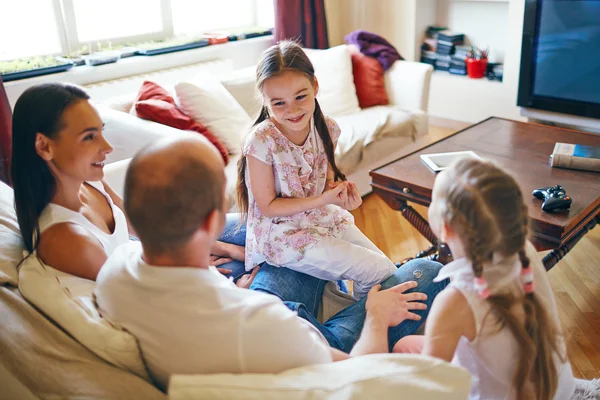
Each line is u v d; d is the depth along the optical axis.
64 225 1.18
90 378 0.94
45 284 1.07
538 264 1.20
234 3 4.53
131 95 3.05
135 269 0.96
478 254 1.03
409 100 3.67
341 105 3.60
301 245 1.67
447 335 1.08
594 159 2.32
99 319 1.00
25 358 0.96
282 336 0.93
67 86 1.20
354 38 3.83
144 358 0.98
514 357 1.09
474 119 4.54
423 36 4.80
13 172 1.19
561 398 1.26
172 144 0.91
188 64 3.95
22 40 3.42
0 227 1.25
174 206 0.88
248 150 1.62
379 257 1.72
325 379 0.90
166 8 4.07
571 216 1.97
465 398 0.91
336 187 1.62
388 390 0.88
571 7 3.64
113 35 3.85
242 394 0.84
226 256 1.89
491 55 4.66
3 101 2.77
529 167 2.39
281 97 1.55
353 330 1.40
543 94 3.97
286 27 4.29
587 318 2.28
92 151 1.20
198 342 0.91
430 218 1.10
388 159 3.39
